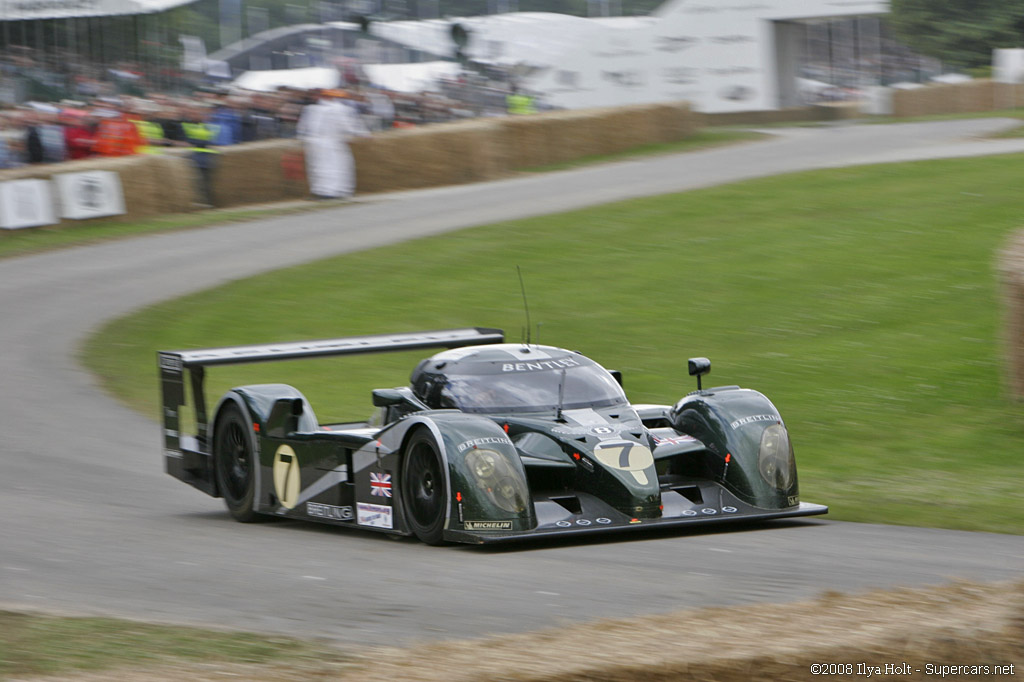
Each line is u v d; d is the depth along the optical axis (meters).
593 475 25.88
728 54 151.75
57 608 20.59
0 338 60.78
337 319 61.47
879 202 76.50
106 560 25.16
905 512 29.38
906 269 61.00
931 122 134.00
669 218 78.12
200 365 32.41
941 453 36.91
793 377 46.91
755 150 112.69
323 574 22.95
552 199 91.38
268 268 74.12
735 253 67.88
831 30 168.00
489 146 108.69
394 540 26.70
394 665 15.33
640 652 14.95
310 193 103.12
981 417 40.09
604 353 52.75
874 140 113.94
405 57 176.38
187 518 31.67
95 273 75.94
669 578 21.27
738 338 53.34
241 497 31.38
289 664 16.12
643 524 25.06
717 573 21.62
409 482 26.02
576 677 14.37
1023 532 26.80
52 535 28.31
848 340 51.16
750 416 27.53
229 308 64.75
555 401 28.16
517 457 25.16
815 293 58.88
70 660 16.73
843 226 71.12
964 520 28.23
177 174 98.31
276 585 22.11
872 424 40.53
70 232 90.69
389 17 195.25
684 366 49.91
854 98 165.38
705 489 26.98
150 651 17.05
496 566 22.91
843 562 22.62
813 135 124.38
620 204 84.06
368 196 103.12
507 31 171.50
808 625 15.80
